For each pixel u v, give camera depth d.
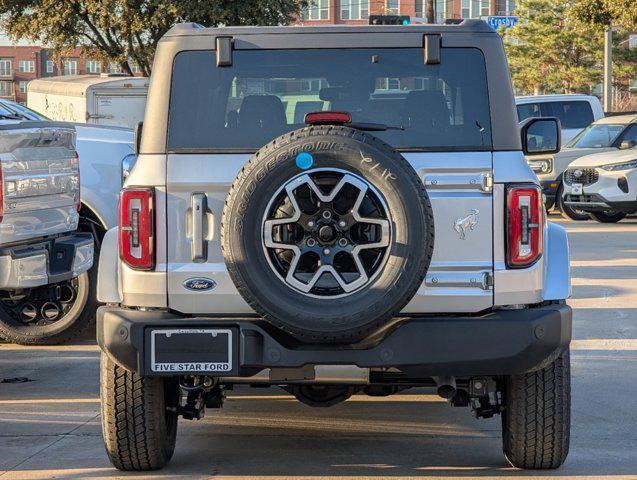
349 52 6.44
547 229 6.56
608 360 10.24
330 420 8.11
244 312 6.23
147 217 6.23
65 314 11.20
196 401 6.68
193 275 6.22
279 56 6.43
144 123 6.36
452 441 7.50
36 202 9.70
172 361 6.09
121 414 6.45
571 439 7.48
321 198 5.71
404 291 5.73
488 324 6.03
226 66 6.41
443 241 6.18
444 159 6.22
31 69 134.12
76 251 10.21
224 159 6.24
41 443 7.43
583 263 17.66
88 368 10.05
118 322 6.13
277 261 5.82
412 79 6.40
